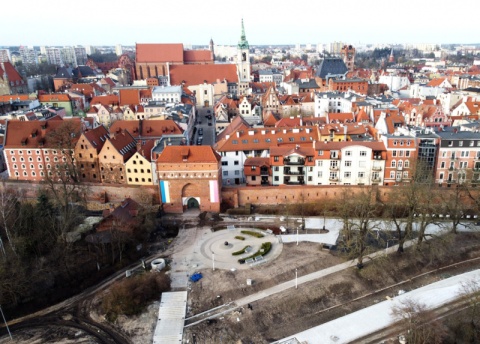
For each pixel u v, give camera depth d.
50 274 85.00
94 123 178.25
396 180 117.75
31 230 93.19
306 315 77.44
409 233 92.00
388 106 170.75
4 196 104.25
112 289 81.06
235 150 131.50
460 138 113.38
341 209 98.69
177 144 133.75
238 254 93.69
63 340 72.44
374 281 85.56
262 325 74.69
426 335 68.94
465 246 96.69
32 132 132.50
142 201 115.44
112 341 72.06
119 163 125.88
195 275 85.62
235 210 113.31
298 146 123.06
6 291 78.62
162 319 75.69
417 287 84.88
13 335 74.00
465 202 109.56
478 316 73.25
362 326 74.00
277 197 115.69
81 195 117.12
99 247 93.69
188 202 116.06
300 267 88.62
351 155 116.81
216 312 77.12
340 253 93.31
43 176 133.12
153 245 100.06
